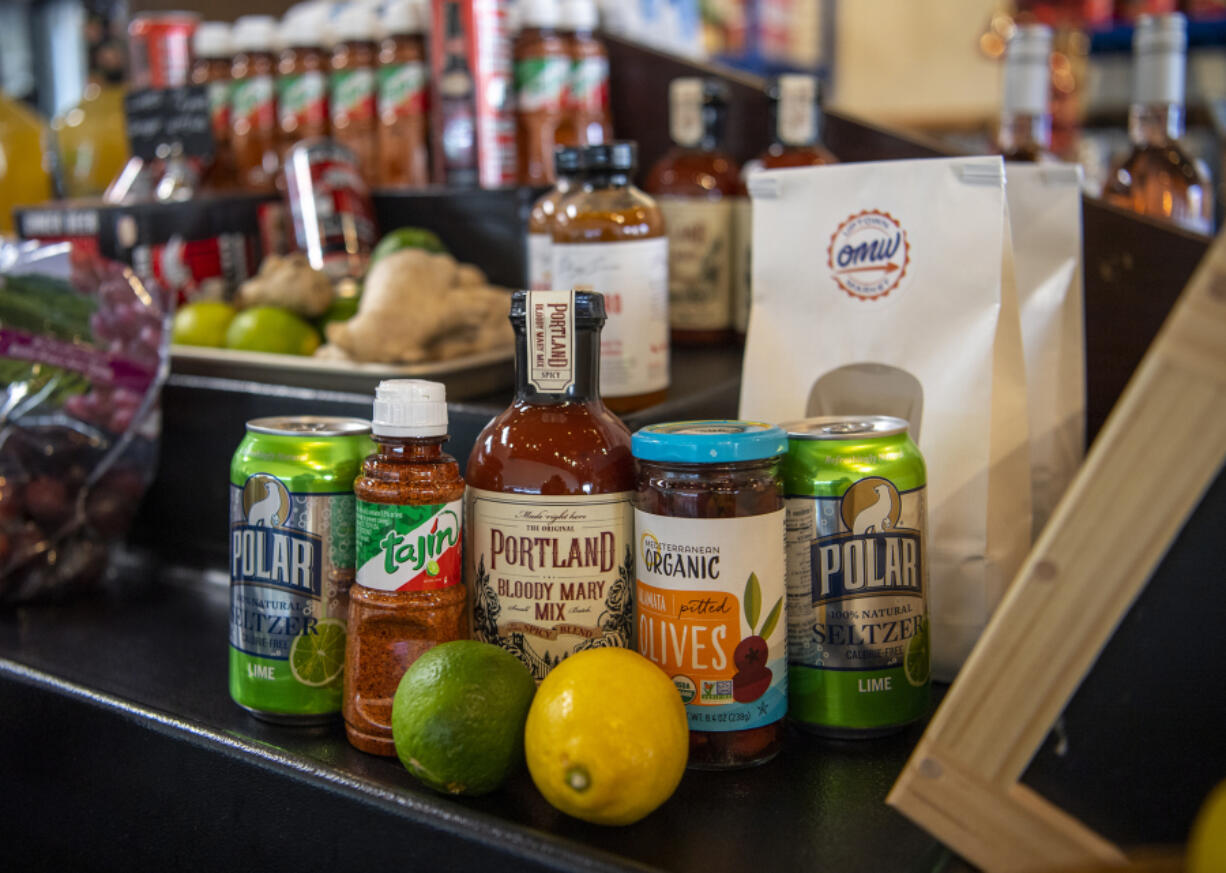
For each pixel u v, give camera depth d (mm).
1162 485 565
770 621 729
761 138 1461
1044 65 1219
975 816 613
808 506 754
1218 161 1688
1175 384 557
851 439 753
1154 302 1205
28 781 922
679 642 721
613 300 973
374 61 1424
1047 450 956
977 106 3674
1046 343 951
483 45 1308
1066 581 589
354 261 1269
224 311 1222
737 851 648
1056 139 1755
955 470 829
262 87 1513
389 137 1398
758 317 901
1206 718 572
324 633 792
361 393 1067
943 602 844
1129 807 590
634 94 1511
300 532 783
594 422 752
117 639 1010
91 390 1107
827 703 765
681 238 1317
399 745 689
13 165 1620
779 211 884
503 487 745
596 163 971
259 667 796
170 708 838
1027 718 601
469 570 776
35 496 1082
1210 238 1173
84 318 1113
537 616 744
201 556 1197
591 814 646
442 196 1314
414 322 1049
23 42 2666
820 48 3496
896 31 3758
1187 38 2508
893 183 839
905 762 751
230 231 1362
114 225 1296
